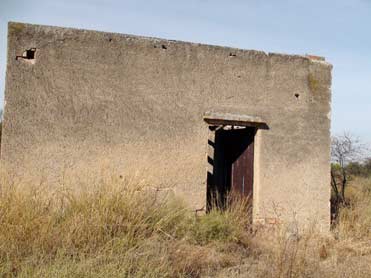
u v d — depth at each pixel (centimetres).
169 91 906
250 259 743
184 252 700
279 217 963
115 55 873
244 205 957
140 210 757
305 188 991
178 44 918
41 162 820
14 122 809
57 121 833
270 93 979
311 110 1010
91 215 712
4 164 800
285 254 670
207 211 955
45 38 833
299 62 1006
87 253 643
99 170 849
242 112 955
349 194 1327
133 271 604
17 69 816
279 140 979
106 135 860
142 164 880
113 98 869
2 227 657
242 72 960
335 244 877
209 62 938
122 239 682
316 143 1009
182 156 908
